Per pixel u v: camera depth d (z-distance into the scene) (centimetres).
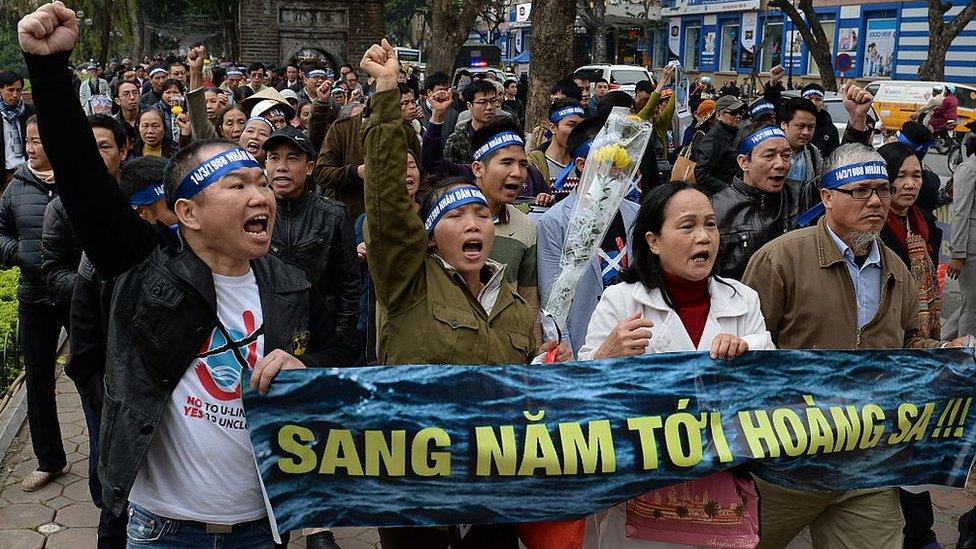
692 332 366
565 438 334
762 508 400
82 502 567
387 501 326
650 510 352
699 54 4509
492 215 499
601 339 370
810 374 356
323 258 518
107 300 315
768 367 352
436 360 353
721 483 352
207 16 6128
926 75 2562
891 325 416
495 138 492
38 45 278
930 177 711
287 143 507
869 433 361
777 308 417
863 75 3584
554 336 395
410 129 616
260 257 313
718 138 915
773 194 522
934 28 2542
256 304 316
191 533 310
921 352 370
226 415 308
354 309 534
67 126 286
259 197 300
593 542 374
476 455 330
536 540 348
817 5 3775
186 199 301
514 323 371
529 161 693
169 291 301
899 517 394
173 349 300
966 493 595
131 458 296
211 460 306
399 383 324
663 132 864
